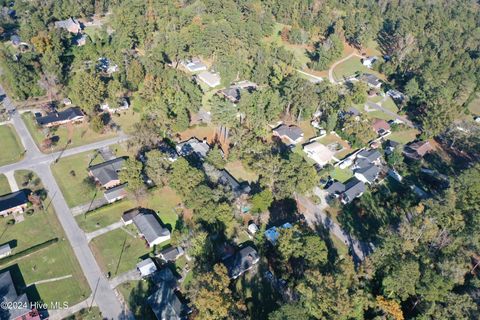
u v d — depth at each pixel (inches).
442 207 4252.0
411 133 6461.6
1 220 4148.6
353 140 5807.1
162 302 3476.9
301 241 3902.6
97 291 3607.3
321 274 3545.8
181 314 3390.7
